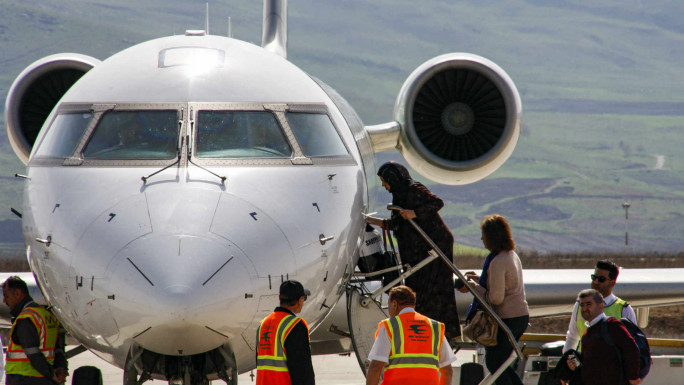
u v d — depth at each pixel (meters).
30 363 26.02
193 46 26.94
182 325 19.41
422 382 21.42
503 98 36.69
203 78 25.36
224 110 24.61
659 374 38.72
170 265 19.67
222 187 22.00
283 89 25.94
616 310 27.52
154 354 22.28
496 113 38.03
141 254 20.00
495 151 36.62
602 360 24.39
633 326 25.28
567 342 28.25
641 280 37.84
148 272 19.66
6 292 26.34
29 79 36.25
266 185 22.66
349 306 26.67
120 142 23.83
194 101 24.64
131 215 20.98
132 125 24.20
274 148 24.16
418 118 38.28
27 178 24.70
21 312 26.05
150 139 23.83
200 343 20.11
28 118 36.75
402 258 27.62
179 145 23.45
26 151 36.25
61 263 21.41
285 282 20.55
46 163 24.06
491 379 24.95
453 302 27.36
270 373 20.34
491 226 26.92
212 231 20.52
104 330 20.89
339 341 32.56
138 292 19.52
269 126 24.62
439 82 38.03
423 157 36.78
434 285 27.25
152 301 19.33
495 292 26.47
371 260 28.16
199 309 19.36
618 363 24.34
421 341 21.58
